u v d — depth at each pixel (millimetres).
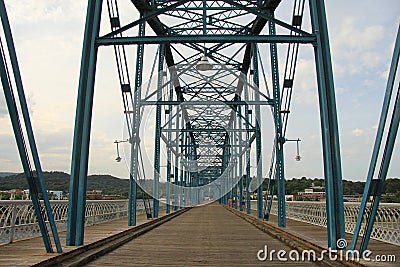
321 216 12602
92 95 7891
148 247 8555
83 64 7914
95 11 8195
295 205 16453
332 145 7324
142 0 14133
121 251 7922
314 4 7879
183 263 6473
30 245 7375
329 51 7613
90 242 7734
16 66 5555
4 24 5418
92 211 12844
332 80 7492
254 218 16969
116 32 8359
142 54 13156
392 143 5492
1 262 5332
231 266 6242
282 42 8320
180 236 11016
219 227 14430
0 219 7430
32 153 5812
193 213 27234
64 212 10805
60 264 5926
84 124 7715
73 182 7508
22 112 5684
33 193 5941
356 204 10141
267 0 13828
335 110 7426
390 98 5477
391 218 8055
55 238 6262
